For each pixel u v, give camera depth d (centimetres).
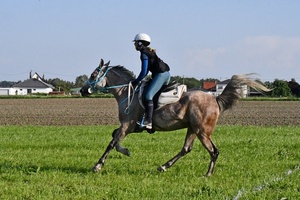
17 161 1341
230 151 1559
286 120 3744
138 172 1188
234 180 1084
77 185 1017
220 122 3531
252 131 2334
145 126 1156
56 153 1516
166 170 1202
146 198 892
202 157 1430
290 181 1051
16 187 990
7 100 8338
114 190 956
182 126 1171
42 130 2430
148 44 1182
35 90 15062
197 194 926
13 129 2514
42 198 891
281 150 1557
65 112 4878
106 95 9525
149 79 1192
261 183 1046
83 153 1509
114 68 1223
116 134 1188
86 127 2692
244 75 1161
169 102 1147
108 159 1394
